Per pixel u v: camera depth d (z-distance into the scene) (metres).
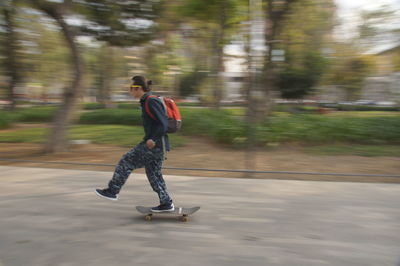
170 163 7.59
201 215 4.19
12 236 3.52
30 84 22.02
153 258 3.06
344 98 13.69
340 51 12.52
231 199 4.82
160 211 3.95
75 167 7.00
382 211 4.37
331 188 5.42
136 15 8.44
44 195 4.92
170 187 5.41
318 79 15.46
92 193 5.05
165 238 3.49
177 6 9.14
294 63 14.66
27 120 17.80
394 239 3.53
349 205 4.59
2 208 4.36
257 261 3.03
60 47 14.71
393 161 7.94
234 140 9.38
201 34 11.57
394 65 10.62
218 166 7.31
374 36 11.53
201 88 16.66
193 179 5.93
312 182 5.79
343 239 3.51
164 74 16.69
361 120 11.13
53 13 7.91
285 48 12.05
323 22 11.45
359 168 7.21
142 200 4.75
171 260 3.03
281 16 10.45
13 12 9.14
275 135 9.39
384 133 10.20
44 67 16.41
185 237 3.53
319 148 9.51
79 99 9.02
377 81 11.41
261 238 3.52
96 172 6.36
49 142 8.77
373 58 11.76
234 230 3.72
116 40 8.92
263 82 10.38
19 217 4.05
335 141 10.26
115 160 7.90
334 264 2.99
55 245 3.31
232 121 10.26
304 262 3.02
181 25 10.46
